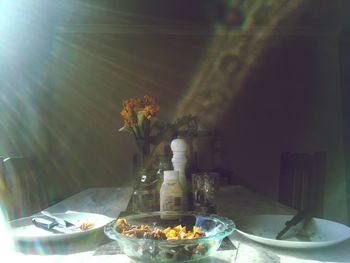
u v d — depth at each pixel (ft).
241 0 10.87
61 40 12.09
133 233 2.78
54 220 3.72
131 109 4.83
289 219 3.80
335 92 12.50
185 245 2.55
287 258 2.77
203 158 8.32
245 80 12.41
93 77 12.25
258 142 12.44
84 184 12.23
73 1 10.66
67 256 2.90
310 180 5.62
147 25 11.87
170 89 12.30
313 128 12.51
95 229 3.35
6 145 10.49
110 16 11.55
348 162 12.42
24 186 6.00
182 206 4.08
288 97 12.50
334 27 12.01
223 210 4.84
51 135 12.05
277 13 11.41
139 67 12.28
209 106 12.35
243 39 12.32
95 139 12.26
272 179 12.41
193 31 12.11
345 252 2.89
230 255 2.85
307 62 12.49
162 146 5.12
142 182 4.71
